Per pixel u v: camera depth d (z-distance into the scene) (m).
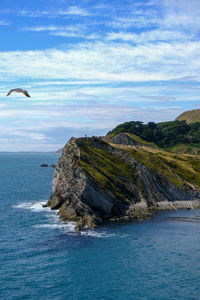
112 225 85.12
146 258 59.66
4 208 103.12
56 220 87.81
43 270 53.47
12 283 48.50
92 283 49.12
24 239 69.75
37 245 65.94
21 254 60.50
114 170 116.44
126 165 126.69
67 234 74.38
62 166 107.38
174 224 87.56
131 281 49.94
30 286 47.69
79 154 111.69
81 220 85.19
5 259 57.84
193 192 125.00
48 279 50.19
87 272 53.03
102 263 56.91
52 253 61.34
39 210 100.75
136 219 93.12
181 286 48.41
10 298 44.00
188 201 122.12
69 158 107.50
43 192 143.00
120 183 110.81
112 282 49.47
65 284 48.56
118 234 75.69
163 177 126.50
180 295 45.62
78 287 47.75
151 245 67.44
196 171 149.88
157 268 55.09
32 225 81.81
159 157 151.38
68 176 100.38
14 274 51.66
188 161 162.00
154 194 118.69
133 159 128.25
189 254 62.19
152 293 46.16
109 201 94.75
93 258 59.22
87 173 97.75
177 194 122.81
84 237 72.38
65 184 99.75
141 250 64.06
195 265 56.62
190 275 52.41
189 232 78.56
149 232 78.06
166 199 119.31
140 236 74.25
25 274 51.78
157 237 73.62
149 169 125.19
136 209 104.81
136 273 52.91
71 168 100.56
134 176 121.81
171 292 46.50
